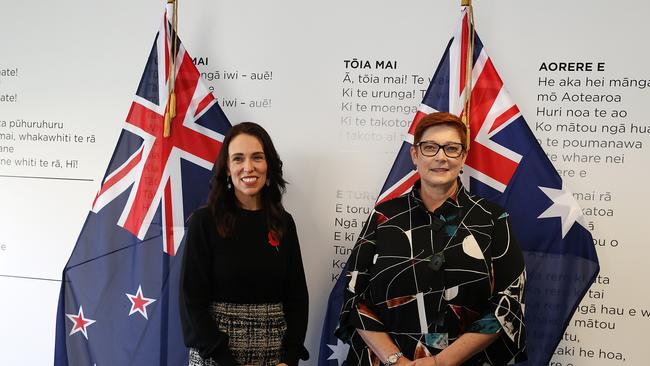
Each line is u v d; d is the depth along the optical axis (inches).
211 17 71.4
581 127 64.9
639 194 63.9
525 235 63.0
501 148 63.4
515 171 63.1
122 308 69.4
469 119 64.2
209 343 52.4
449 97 64.4
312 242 70.4
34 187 77.0
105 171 73.6
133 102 69.8
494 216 53.2
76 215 75.8
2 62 77.4
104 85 74.4
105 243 69.9
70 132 75.6
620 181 64.3
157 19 72.7
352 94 68.9
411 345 51.0
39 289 77.2
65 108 75.7
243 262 54.9
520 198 63.0
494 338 50.2
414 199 54.4
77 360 70.1
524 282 51.9
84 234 70.5
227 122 68.6
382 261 52.5
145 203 69.1
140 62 73.2
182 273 55.6
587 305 65.3
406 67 67.7
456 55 64.2
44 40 76.0
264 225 57.5
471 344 49.4
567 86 65.0
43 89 76.3
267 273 55.7
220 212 56.4
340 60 68.9
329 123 69.4
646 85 63.4
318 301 70.5
